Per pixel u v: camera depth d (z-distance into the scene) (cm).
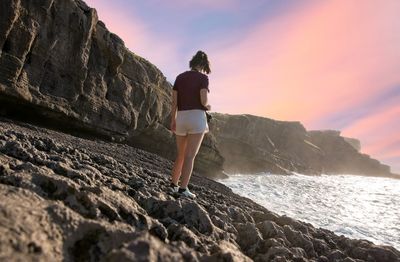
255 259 379
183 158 573
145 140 3034
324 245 475
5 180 292
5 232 199
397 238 1459
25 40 1741
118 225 283
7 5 1627
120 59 2431
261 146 7988
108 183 442
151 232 300
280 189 3512
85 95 2180
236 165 6662
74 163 516
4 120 1656
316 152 9888
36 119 1956
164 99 3164
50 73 1947
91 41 2239
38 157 447
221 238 372
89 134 2300
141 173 821
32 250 199
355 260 436
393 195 4631
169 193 527
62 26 1972
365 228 1627
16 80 1725
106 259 216
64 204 283
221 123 6931
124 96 2553
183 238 304
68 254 223
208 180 1952
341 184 6119
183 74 544
